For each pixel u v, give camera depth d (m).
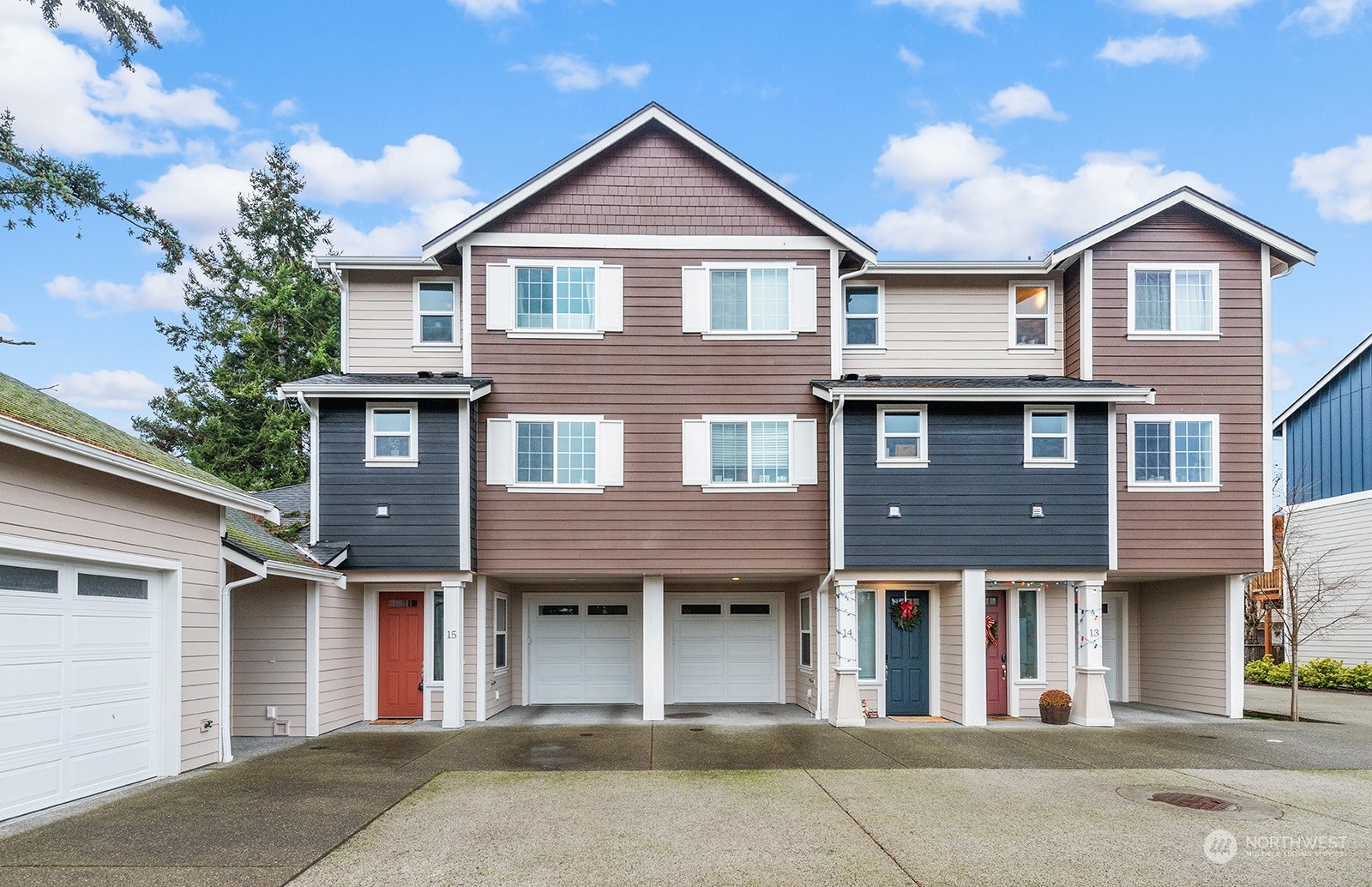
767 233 14.95
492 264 14.72
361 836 7.48
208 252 29.72
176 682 9.88
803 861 6.85
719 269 14.88
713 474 14.55
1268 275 15.06
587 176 14.93
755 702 17.06
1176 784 9.62
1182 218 15.19
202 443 27.81
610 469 14.48
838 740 12.54
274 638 13.20
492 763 10.83
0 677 7.61
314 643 13.12
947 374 15.87
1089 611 14.23
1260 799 8.94
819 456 14.60
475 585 14.64
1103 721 13.96
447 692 13.95
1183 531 14.55
